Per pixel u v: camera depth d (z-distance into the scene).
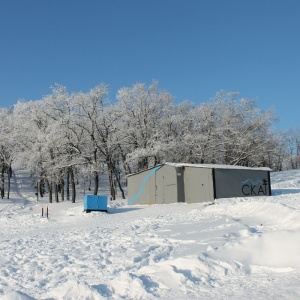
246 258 7.39
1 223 26.84
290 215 12.66
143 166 46.06
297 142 90.19
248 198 25.55
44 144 43.25
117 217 24.09
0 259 10.58
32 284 7.52
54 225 22.88
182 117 49.88
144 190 33.69
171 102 50.38
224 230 11.90
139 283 6.29
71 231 16.97
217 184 29.14
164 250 9.71
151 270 7.16
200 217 17.91
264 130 51.47
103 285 6.51
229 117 50.75
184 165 31.11
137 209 28.95
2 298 5.86
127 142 48.06
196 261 7.14
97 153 46.84
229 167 30.06
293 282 5.90
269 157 58.66
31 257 10.63
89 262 9.23
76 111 45.00
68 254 10.60
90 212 28.06
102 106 45.31
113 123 46.47
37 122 46.91
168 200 31.72
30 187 64.88
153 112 49.53
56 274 8.30
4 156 53.91
